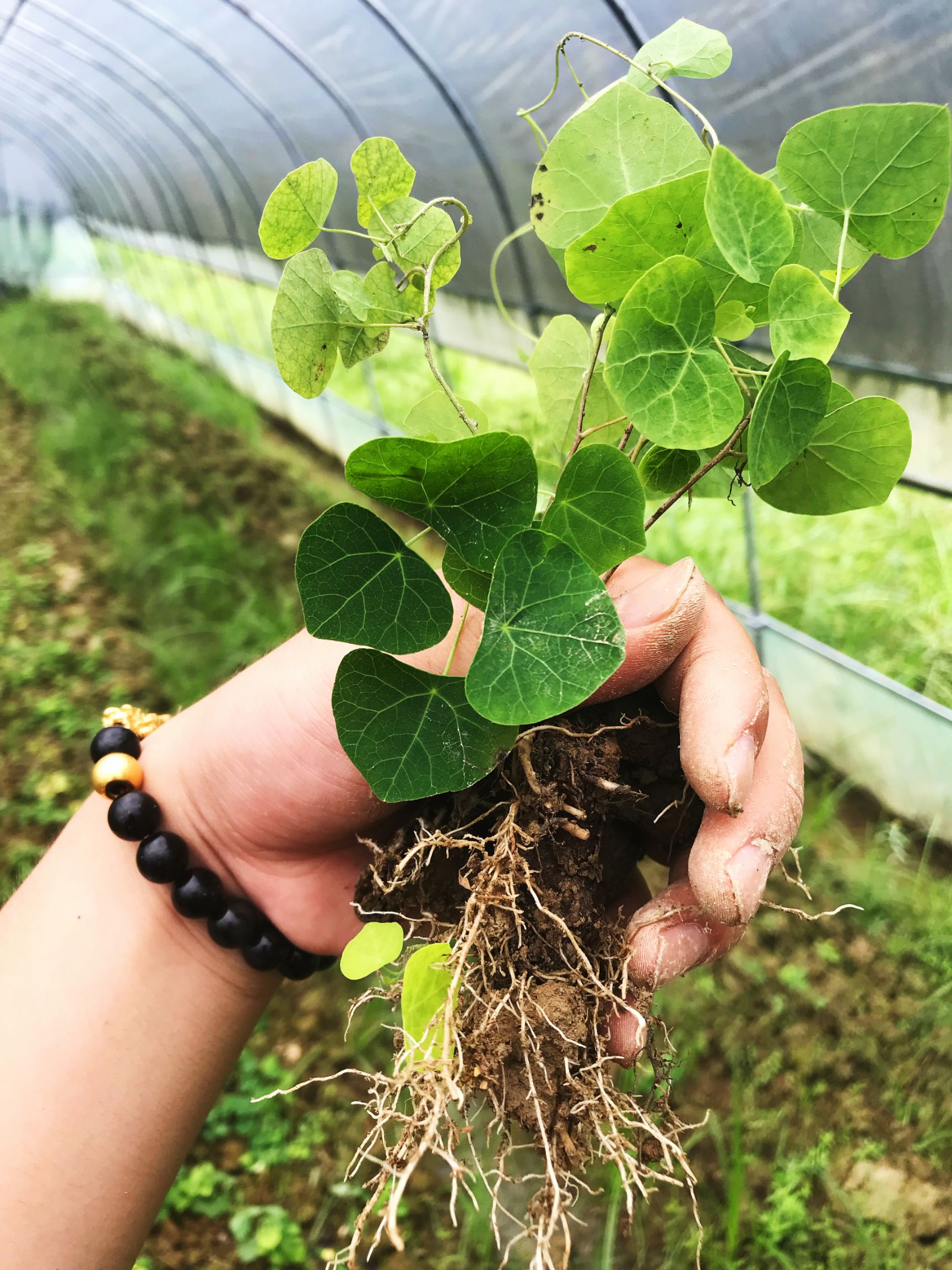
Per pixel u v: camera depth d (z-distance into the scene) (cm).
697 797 18
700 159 15
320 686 19
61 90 134
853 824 57
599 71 52
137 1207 20
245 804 20
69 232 241
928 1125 41
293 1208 43
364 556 13
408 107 70
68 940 20
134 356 176
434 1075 14
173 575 89
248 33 78
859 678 53
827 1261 37
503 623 13
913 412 51
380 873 18
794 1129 42
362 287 15
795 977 47
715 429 13
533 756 17
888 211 13
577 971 16
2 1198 18
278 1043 50
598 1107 16
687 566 17
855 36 37
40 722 74
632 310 13
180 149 125
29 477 121
